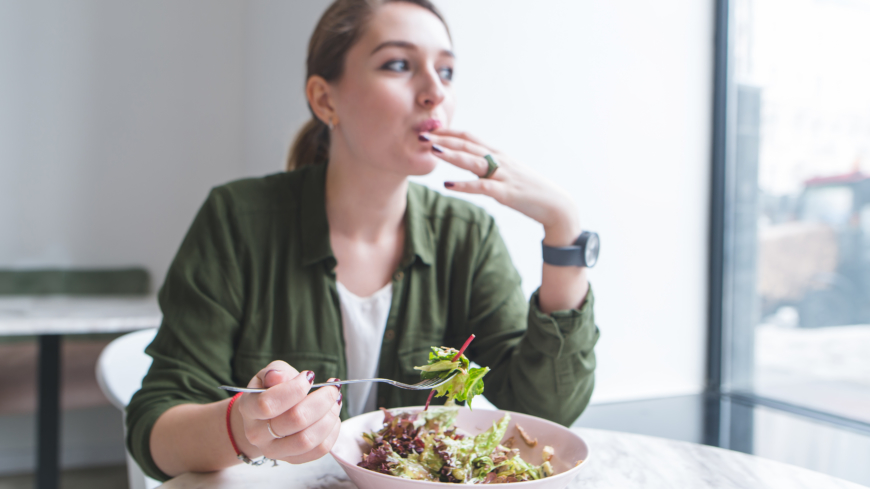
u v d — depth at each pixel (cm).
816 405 176
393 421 65
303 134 110
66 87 309
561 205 84
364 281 96
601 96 187
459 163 82
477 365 101
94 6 313
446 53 86
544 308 87
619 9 189
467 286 101
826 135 171
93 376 260
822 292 173
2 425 277
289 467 67
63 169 309
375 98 83
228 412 60
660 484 63
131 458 82
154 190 324
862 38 161
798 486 63
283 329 91
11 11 299
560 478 52
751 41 193
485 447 63
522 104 177
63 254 309
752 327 197
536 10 178
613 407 183
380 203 93
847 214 167
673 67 196
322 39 91
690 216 201
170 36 326
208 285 87
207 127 333
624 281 192
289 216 94
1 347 268
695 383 205
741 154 198
